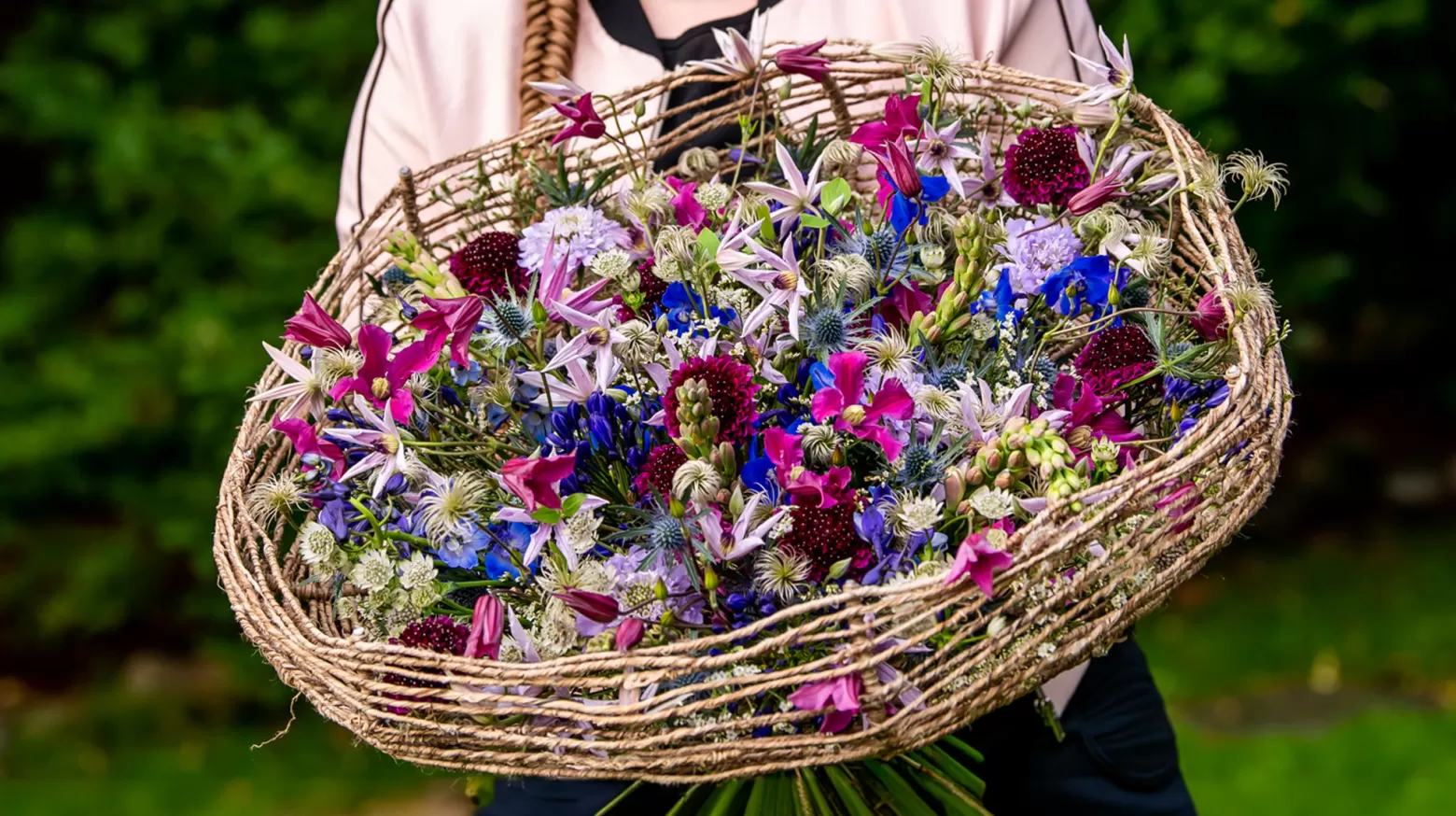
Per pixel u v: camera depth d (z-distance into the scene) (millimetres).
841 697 910
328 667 987
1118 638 1065
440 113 1438
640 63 1418
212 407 4020
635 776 961
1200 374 1064
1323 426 6434
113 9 4516
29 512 4578
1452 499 6086
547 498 974
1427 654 4543
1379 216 4996
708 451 982
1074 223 1159
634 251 1170
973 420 1005
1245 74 4402
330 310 1289
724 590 1004
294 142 4254
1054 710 1293
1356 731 3820
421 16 1456
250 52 4473
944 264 1144
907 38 1368
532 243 1146
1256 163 1157
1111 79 1194
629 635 950
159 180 4152
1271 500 6070
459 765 983
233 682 4301
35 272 4418
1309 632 4824
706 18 1436
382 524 1083
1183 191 1139
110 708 4465
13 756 4129
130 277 4461
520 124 1441
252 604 1037
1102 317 1100
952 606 970
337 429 1083
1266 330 1076
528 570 1041
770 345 1089
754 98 1259
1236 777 3561
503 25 1435
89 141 4391
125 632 4805
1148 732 1328
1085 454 1040
